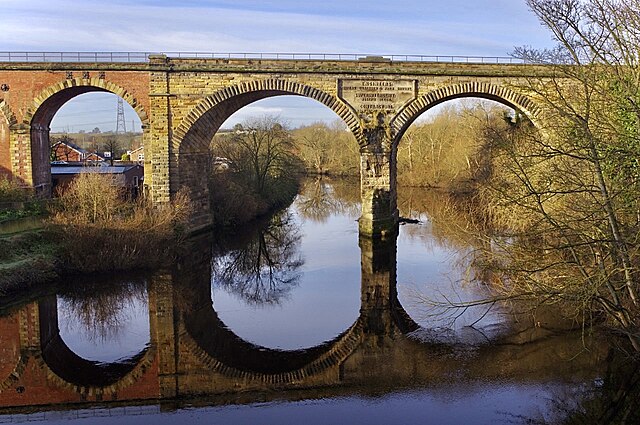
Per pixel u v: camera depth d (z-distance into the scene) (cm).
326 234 5094
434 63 4216
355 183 10219
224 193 5462
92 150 11362
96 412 1822
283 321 2708
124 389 2000
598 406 1747
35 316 2788
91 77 4172
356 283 3306
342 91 4231
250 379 2052
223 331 2584
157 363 2238
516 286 2206
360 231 4456
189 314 2822
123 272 3481
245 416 1748
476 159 6053
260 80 4212
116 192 3806
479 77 4222
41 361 2278
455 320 2534
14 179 4247
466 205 5422
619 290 1844
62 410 1845
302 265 3844
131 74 4166
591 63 1775
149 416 1772
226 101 4397
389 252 4044
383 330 2520
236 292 3234
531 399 1802
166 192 4238
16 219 3538
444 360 2123
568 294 1794
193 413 1786
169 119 4209
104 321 2728
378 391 1898
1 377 2130
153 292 3170
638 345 1781
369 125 4253
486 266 2542
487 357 2127
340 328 2586
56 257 3334
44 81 4172
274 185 7100
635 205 1786
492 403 1784
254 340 2469
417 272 3434
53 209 3750
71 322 2719
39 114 4322
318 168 12138
